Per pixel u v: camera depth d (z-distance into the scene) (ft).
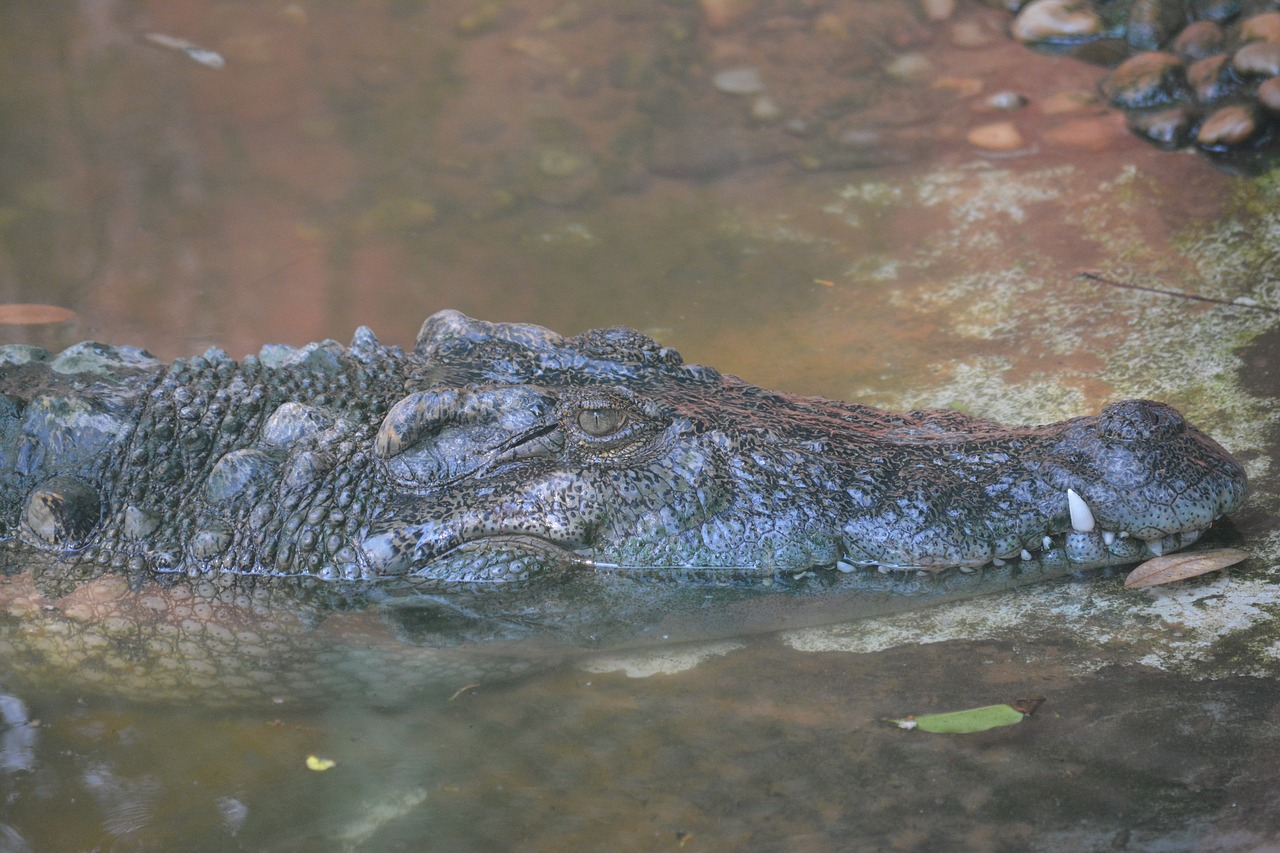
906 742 27.53
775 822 25.71
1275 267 48.62
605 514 34.42
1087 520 33.01
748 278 55.36
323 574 34.96
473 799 27.63
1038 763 26.27
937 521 33.17
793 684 30.40
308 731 30.68
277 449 36.42
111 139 68.95
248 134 69.51
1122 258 52.03
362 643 33.47
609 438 34.47
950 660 30.48
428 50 77.36
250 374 38.96
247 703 31.86
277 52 77.51
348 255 58.65
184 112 71.51
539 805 27.20
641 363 38.45
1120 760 26.02
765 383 47.16
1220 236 51.98
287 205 63.00
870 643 31.68
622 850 25.49
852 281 54.29
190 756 30.17
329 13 81.41
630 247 58.54
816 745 27.96
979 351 47.62
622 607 34.01
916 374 46.68
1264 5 66.59
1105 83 65.87
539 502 34.45
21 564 36.17
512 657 32.76
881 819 25.34
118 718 31.76
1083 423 34.65
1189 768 25.50
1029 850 23.98
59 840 27.40
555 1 81.05
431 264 57.72
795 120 68.03
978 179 60.39
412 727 30.48
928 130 65.36
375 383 37.88
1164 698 27.81
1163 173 57.88
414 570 34.71
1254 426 38.88
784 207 60.75
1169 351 44.78
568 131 68.80
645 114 69.87
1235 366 42.70
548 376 37.42
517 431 34.94
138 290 56.03
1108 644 30.22
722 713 29.60
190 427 37.37
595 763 28.40
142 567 35.81
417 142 68.44
